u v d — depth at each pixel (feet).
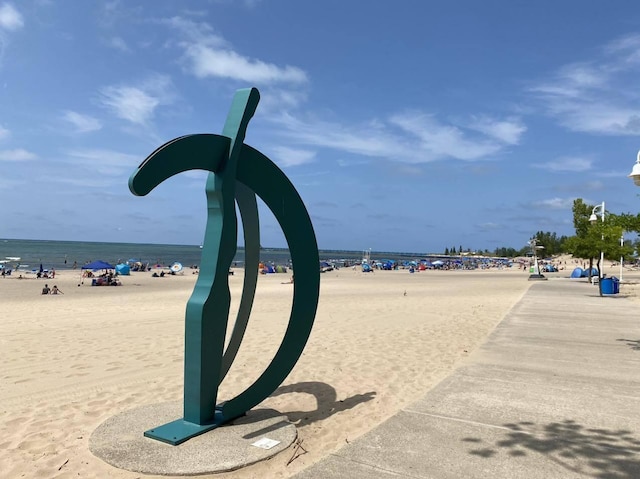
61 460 12.55
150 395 18.85
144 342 29.86
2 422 15.69
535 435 13.93
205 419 14.23
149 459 12.13
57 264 209.26
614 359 23.75
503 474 11.53
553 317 39.37
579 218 107.55
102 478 11.45
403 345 28.53
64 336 32.01
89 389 19.71
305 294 16.55
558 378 20.20
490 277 144.66
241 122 14.40
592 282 92.12
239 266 200.13
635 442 13.47
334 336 31.78
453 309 46.83
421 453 12.67
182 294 73.36
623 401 17.16
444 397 17.53
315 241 16.87
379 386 19.97
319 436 14.39
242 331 16.40
